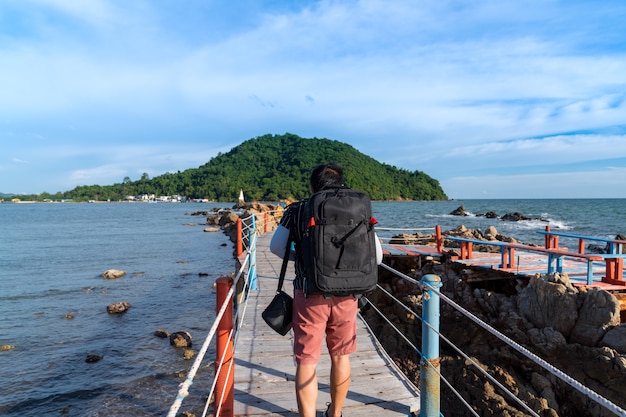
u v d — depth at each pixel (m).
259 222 20.20
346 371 3.25
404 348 9.55
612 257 8.30
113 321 13.12
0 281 19.11
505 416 6.93
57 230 49.03
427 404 3.64
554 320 7.88
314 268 2.70
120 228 51.59
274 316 3.12
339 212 2.73
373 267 2.81
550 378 7.52
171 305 14.84
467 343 9.07
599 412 6.77
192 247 31.27
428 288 3.58
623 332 7.06
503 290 10.98
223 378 3.42
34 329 12.42
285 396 4.29
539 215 61.66
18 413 8.05
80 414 7.99
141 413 7.99
